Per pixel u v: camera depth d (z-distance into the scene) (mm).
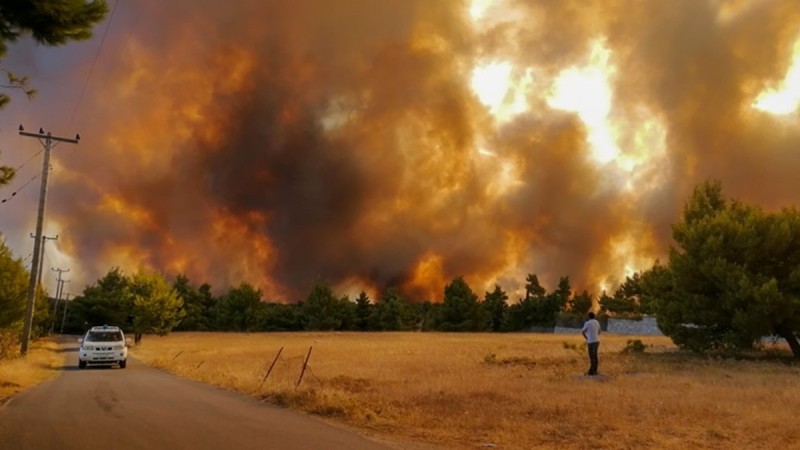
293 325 107438
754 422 11305
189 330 97688
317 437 9633
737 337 26688
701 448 9336
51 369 27141
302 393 14008
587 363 25109
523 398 14453
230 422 11047
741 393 15266
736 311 26281
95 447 8422
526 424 11250
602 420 11641
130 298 58438
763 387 16719
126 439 9102
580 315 96875
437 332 89500
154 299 57125
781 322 26375
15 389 17172
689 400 14031
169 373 24844
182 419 11320
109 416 11633
